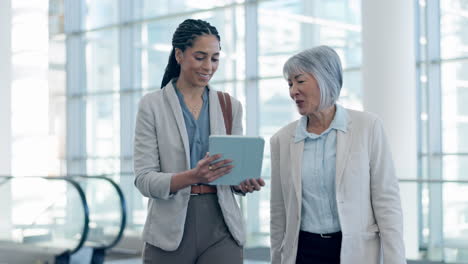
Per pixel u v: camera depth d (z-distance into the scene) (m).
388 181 2.74
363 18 8.69
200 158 2.86
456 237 6.50
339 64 2.71
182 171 2.82
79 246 3.17
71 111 15.12
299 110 2.73
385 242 2.70
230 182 2.65
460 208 6.49
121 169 14.01
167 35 17.14
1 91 9.46
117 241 3.29
